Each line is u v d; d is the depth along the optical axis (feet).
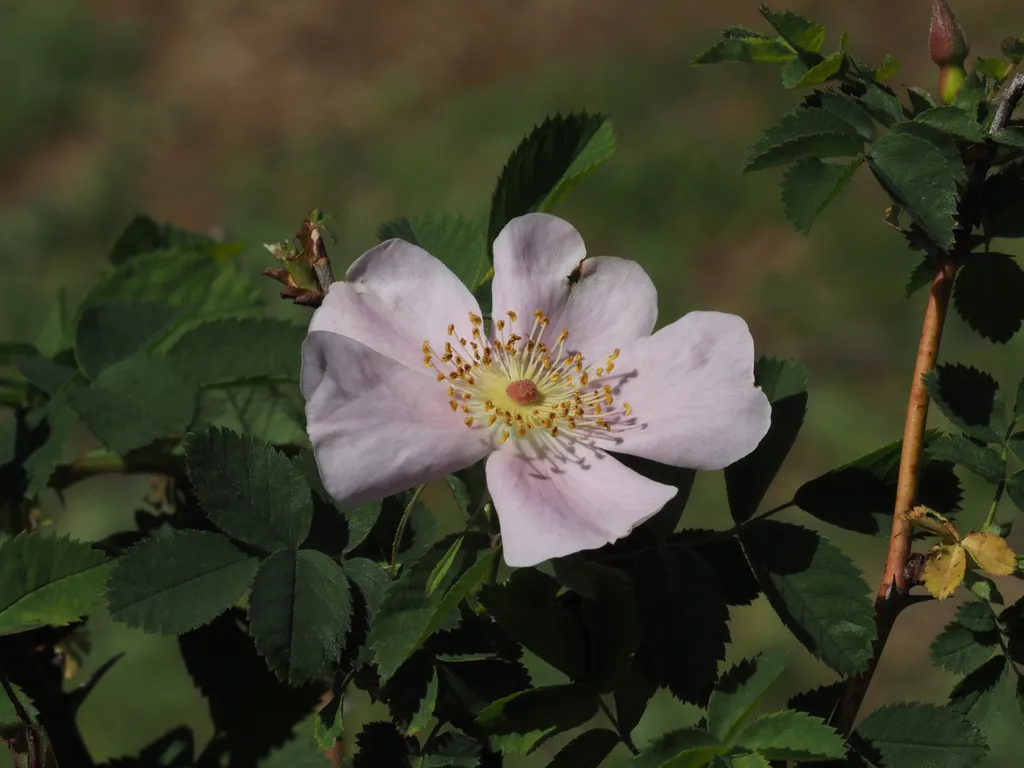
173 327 1.42
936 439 1.27
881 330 4.17
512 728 1.24
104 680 3.05
